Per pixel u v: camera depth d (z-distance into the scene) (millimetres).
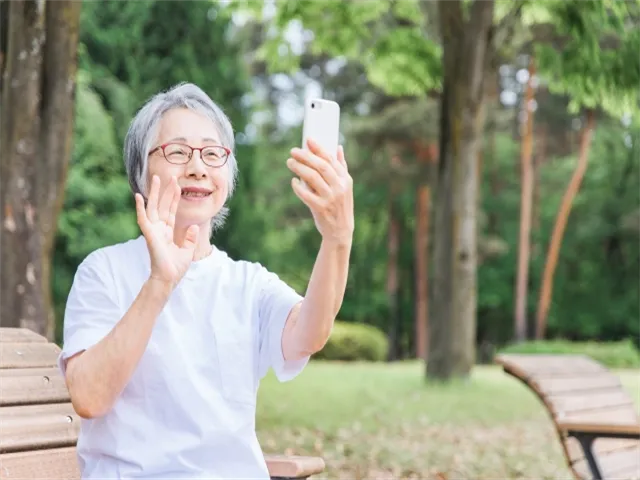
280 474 3168
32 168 8211
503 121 31766
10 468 2928
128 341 2324
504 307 37562
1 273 8133
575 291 36812
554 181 35500
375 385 13812
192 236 2404
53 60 8258
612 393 6352
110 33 22516
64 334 2582
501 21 14266
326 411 11312
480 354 37625
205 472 2549
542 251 36594
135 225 21328
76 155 20484
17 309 8117
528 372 5883
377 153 32875
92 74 21906
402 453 8734
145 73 23016
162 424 2543
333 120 2373
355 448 8977
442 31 13875
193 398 2555
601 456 5613
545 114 33656
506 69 35625
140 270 2646
